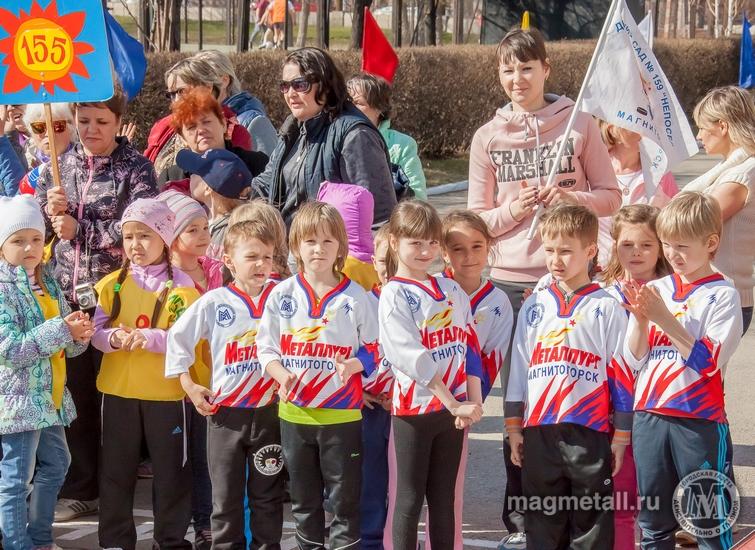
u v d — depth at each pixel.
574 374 4.27
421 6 24.73
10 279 4.60
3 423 4.49
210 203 5.53
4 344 4.47
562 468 4.27
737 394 7.38
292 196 5.35
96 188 5.20
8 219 4.61
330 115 5.30
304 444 4.43
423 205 4.34
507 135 5.18
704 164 19.44
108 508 4.80
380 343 4.34
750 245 5.12
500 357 4.64
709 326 4.23
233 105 6.57
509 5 25.48
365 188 5.11
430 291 4.32
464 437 4.40
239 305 4.54
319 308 4.40
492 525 5.29
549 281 4.63
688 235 4.21
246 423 4.50
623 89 5.23
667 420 4.24
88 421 5.28
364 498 4.83
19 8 4.98
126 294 4.83
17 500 4.56
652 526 4.35
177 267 4.97
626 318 4.30
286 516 5.46
